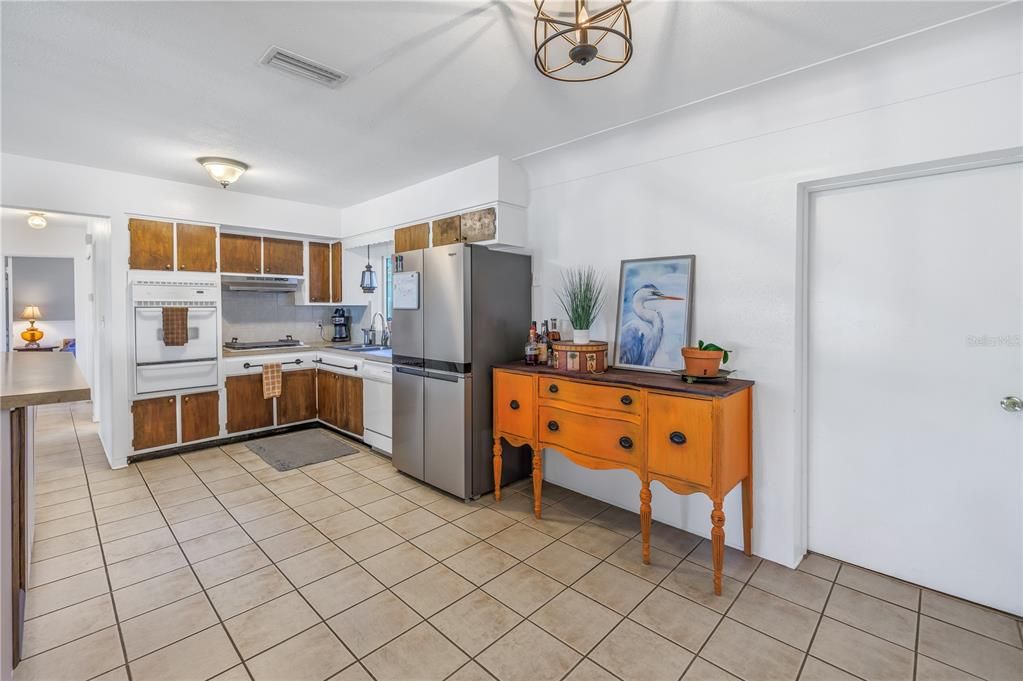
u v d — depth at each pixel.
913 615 1.96
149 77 2.18
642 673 1.66
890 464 2.22
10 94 2.34
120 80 2.21
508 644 1.80
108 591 2.11
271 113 2.58
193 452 4.07
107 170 3.59
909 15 1.72
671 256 2.74
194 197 4.02
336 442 4.40
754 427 2.44
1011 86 1.76
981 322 1.99
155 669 1.66
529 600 2.06
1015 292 1.92
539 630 1.87
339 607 2.01
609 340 3.06
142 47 1.94
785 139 2.31
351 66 2.09
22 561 1.89
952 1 1.64
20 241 5.80
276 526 2.74
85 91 2.32
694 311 2.65
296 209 4.66
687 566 2.34
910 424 2.17
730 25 1.79
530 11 1.70
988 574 2.01
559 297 3.34
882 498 2.25
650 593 2.12
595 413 2.53
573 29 1.44
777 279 2.35
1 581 1.39
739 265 2.47
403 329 3.47
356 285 5.18
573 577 2.24
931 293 2.10
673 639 1.82
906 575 2.20
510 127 2.77
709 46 1.93
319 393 4.87
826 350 2.38
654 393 2.28
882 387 2.23
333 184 3.98
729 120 2.48
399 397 3.53
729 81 2.22
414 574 2.26
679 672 1.66
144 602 2.03
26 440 2.09
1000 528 1.98
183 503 3.05
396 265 3.52
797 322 2.32
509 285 3.33
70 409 5.89
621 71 2.13
